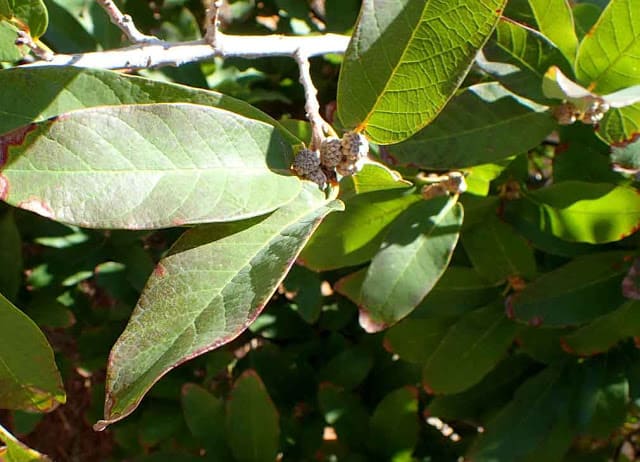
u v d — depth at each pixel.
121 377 0.19
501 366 0.40
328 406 0.41
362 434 0.41
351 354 0.43
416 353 0.39
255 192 0.21
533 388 0.36
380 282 0.30
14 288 0.39
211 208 0.20
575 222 0.33
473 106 0.30
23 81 0.22
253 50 0.26
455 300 0.36
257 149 0.21
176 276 0.20
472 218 0.34
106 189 0.19
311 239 0.32
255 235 0.21
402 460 0.40
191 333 0.19
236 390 0.38
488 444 0.36
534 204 0.33
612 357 0.36
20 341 0.23
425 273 0.30
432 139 0.30
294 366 0.44
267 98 0.40
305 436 0.43
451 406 0.40
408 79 0.23
